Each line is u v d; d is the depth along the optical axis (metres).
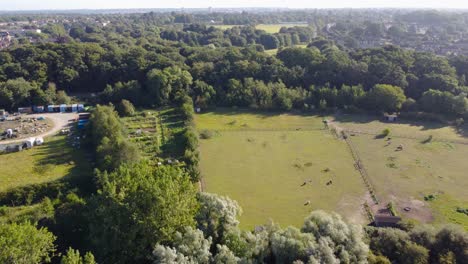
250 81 131.25
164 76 127.25
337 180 78.44
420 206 69.12
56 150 91.56
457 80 125.75
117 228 45.28
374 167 84.12
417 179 78.94
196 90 131.12
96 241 46.78
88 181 74.81
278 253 41.78
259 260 42.50
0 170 80.56
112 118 95.94
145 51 152.25
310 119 115.44
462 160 87.69
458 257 44.50
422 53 142.88
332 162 86.56
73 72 140.25
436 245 46.22
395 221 61.94
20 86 123.25
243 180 78.00
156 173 53.25
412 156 89.62
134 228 45.09
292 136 102.12
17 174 78.75
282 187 75.56
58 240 53.28
